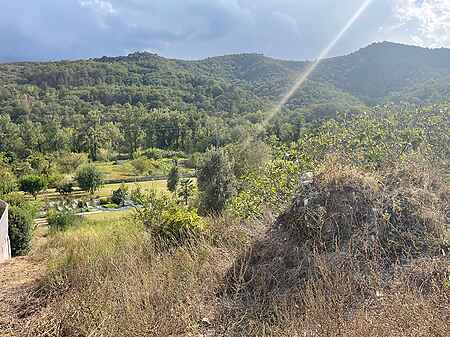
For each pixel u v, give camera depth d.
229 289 3.75
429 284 3.14
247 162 15.15
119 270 4.17
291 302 3.22
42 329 3.30
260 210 5.34
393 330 2.42
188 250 4.68
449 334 2.31
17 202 13.86
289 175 5.45
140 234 5.43
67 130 53.06
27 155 45.31
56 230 12.57
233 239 4.85
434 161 4.84
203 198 13.52
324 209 3.93
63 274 4.50
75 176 35.50
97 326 3.10
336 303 2.91
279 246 3.97
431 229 3.78
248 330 3.04
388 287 3.21
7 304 4.01
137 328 3.03
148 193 7.54
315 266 3.49
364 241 3.65
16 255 8.44
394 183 4.28
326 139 5.59
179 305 3.40
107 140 53.62
